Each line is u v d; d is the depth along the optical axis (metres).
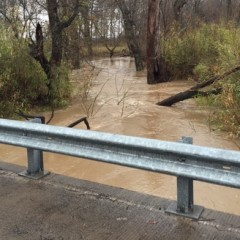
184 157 4.16
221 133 10.31
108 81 22.89
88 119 12.41
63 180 5.36
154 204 4.59
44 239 4.02
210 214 4.29
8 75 12.66
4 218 4.46
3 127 5.36
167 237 3.93
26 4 14.27
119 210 4.50
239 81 10.81
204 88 14.77
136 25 32.78
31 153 5.46
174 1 31.98
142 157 4.40
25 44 13.63
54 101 14.05
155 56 21.39
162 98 16.17
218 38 20.50
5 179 5.48
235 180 3.89
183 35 22.67
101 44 45.06
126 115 12.91
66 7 14.86
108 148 4.61
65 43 16.05
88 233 4.09
